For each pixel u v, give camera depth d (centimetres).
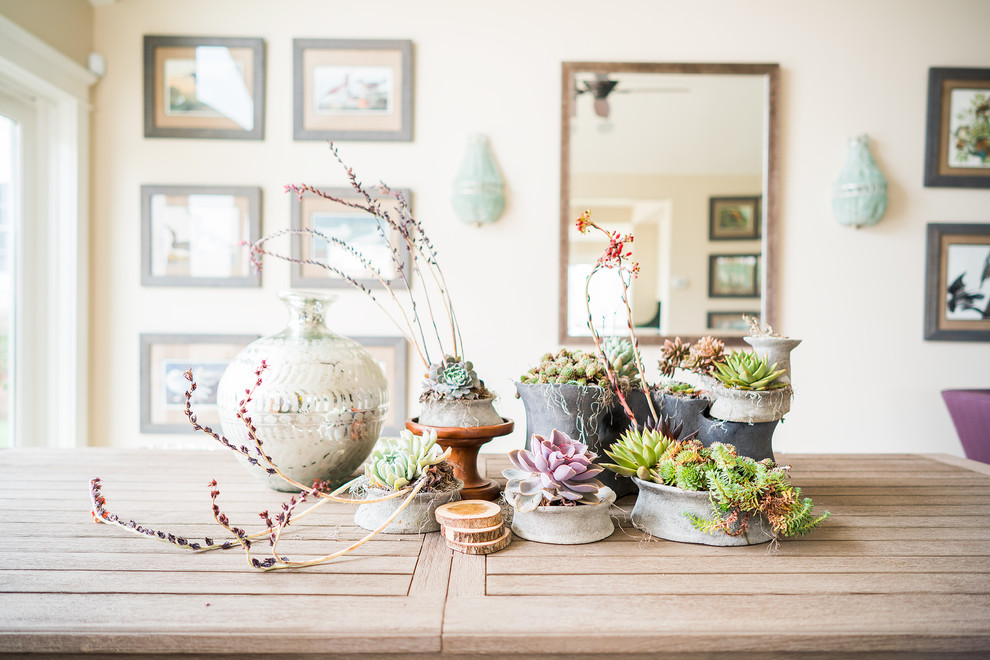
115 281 270
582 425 101
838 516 100
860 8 274
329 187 270
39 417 254
